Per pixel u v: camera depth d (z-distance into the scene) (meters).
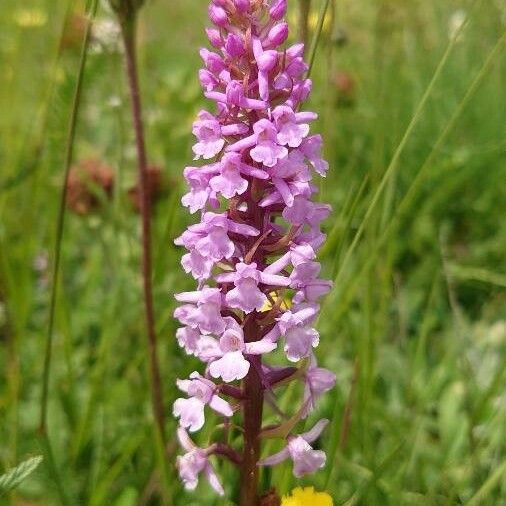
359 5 0.43
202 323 0.14
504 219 0.36
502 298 0.31
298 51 0.14
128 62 0.17
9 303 0.27
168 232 0.24
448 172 0.37
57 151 0.28
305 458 0.15
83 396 0.26
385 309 0.25
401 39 0.37
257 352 0.14
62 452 0.24
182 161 0.37
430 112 0.40
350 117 0.39
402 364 0.27
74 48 0.31
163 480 0.18
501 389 0.26
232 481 0.22
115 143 0.40
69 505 0.20
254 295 0.14
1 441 0.23
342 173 0.38
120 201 0.28
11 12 0.37
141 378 0.25
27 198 0.31
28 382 0.27
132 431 0.23
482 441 0.21
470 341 0.28
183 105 0.42
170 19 0.53
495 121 0.40
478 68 0.42
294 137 0.14
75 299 0.32
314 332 0.14
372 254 0.22
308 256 0.14
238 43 0.14
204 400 0.15
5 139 0.34
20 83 0.36
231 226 0.14
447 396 0.25
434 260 0.33
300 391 0.23
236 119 0.14
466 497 0.21
